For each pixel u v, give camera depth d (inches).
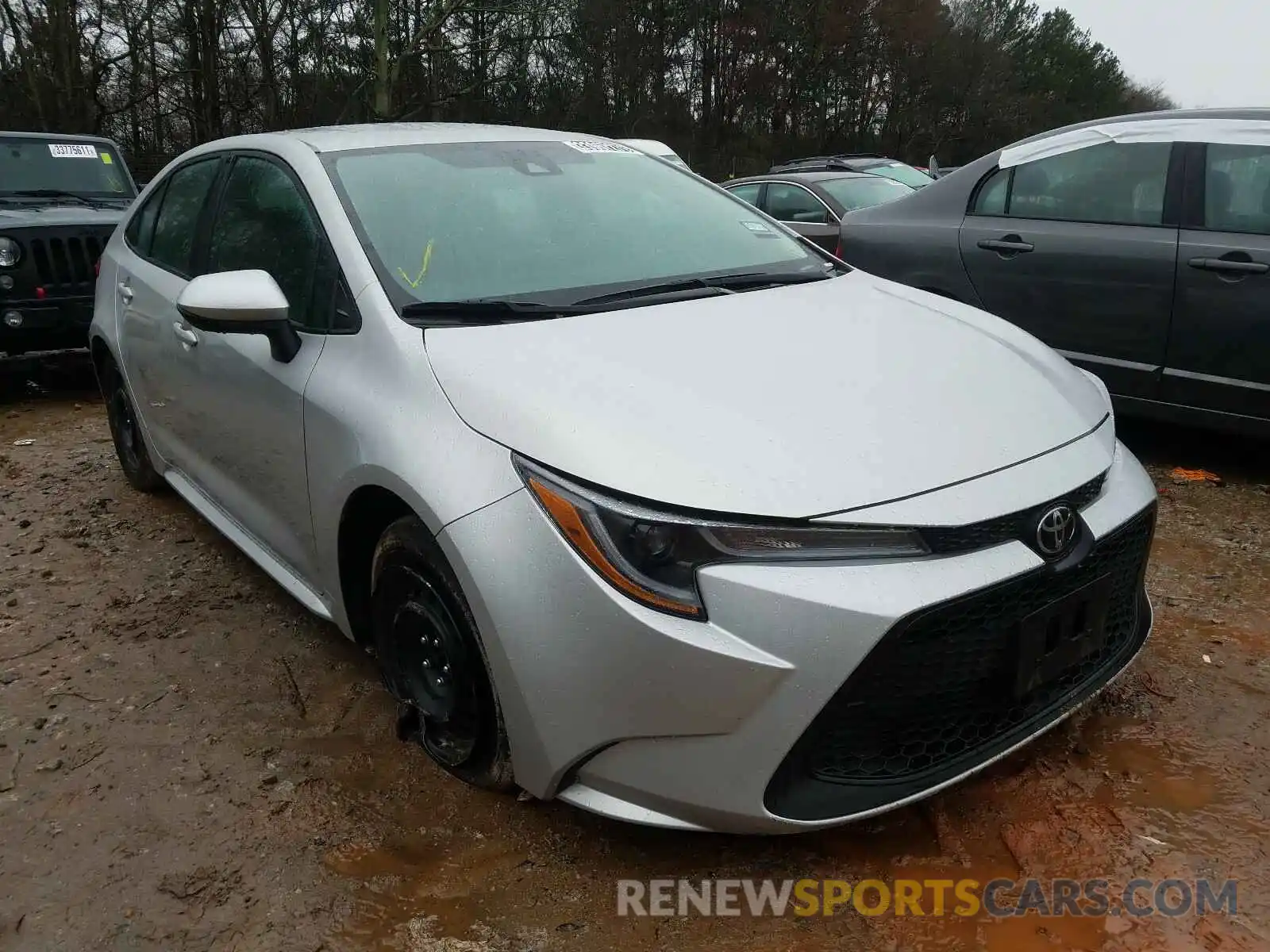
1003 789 92.4
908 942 75.7
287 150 120.3
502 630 77.4
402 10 827.4
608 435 76.9
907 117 1681.8
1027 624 77.6
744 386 84.0
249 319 99.1
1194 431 202.1
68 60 870.4
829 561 71.7
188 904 81.9
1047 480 80.4
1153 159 174.1
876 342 97.2
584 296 103.7
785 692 70.7
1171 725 101.7
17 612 135.8
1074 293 181.2
